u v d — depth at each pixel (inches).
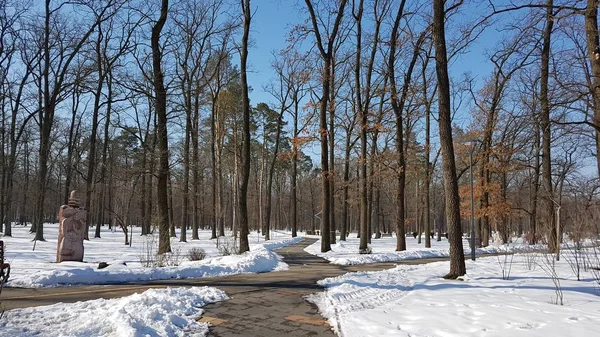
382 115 965.2
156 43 764.0
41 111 1189.1
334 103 1115.3
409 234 2600.9
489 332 235.3
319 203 2593.5
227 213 2497.5
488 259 737.0
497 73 1077.1
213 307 328.8
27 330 236.2
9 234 1258.6
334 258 802.8
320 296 382.3
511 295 350.6
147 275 485.1
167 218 762.2
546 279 454.3
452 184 487.8
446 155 491.2
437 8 495.2
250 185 2571.4
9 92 1175.6
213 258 672.4
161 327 252.5
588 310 286.5
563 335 225.8
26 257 673.0
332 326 272.5
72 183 1929.1
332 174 940.0
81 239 645.9
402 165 965.2
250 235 2010.3
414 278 483.8
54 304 321.7
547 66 654.5
